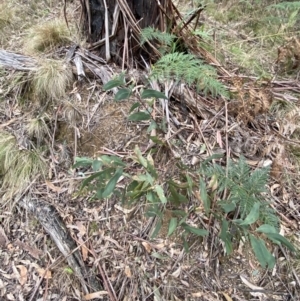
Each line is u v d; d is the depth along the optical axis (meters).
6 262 2.03
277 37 3.05
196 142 2.21
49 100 2.44
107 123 2.32
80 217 2.08
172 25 2.58
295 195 2.10
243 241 1.87
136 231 2.01
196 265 1.92
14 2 3.29
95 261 1.96
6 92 2.49
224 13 3.30
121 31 2.44
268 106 2.25
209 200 1.83
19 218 2.14
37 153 2.28
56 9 3.24
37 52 2.72
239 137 2.25
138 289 1.89
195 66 2.27
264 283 1.88
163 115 2.27
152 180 1.73
